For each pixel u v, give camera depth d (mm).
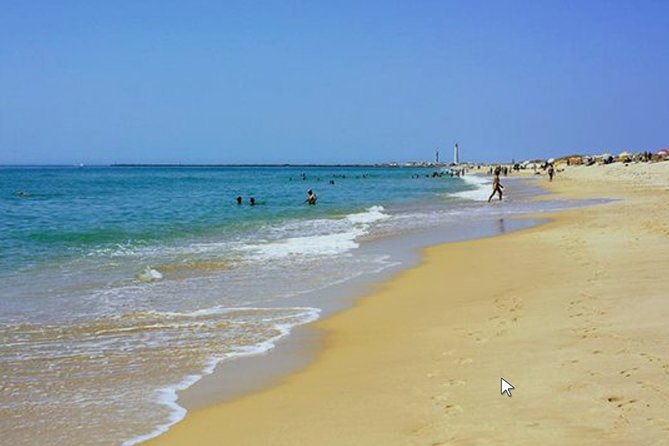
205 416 7078
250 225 29062
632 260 15242
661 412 6215
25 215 34406
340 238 23562
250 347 9805
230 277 15727
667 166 82250
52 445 6414
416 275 15742
